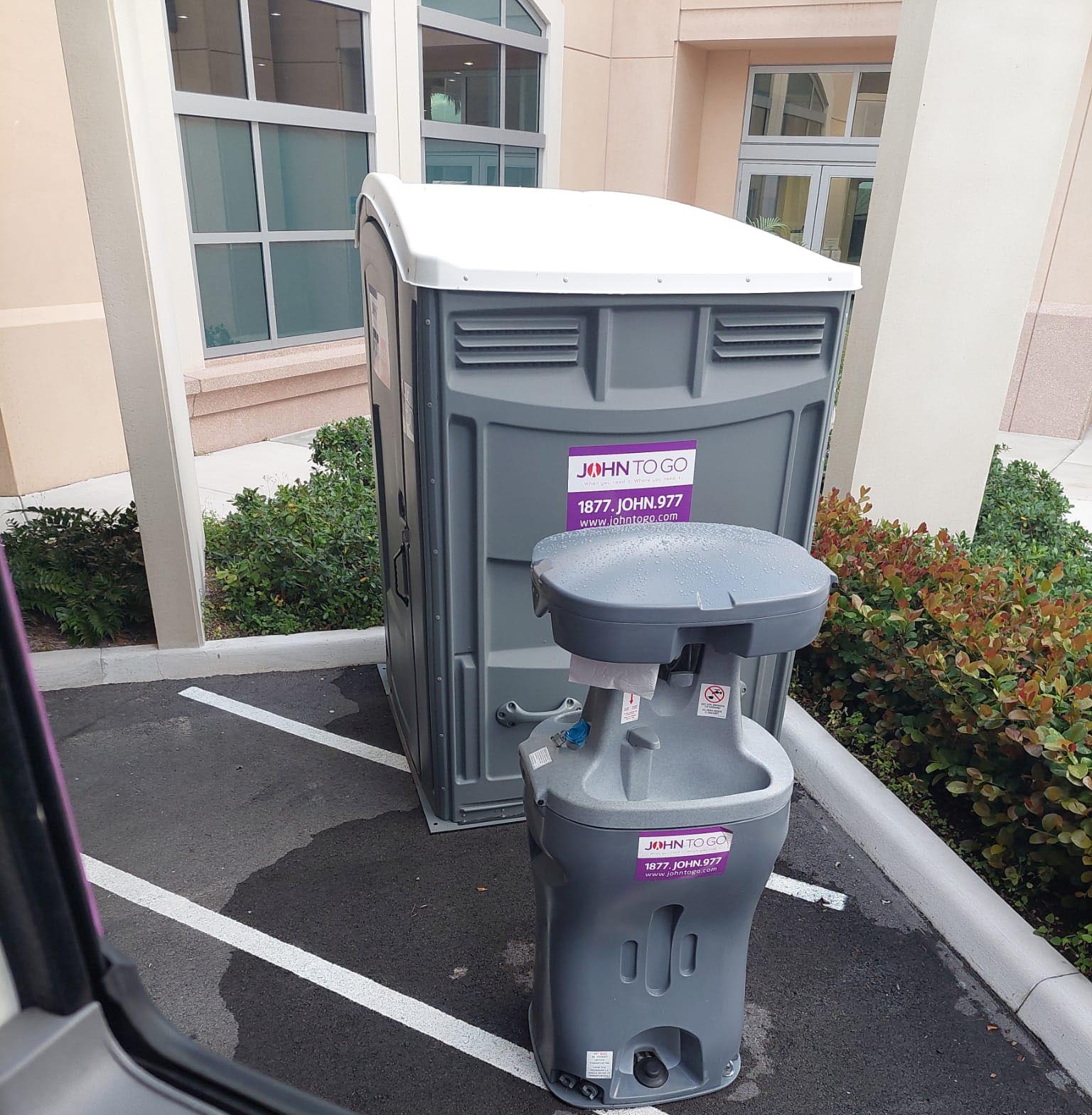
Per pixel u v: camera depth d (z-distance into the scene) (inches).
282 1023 101.1
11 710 26.0
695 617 69.7
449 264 95.5
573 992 84.8
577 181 471.8
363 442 254.7
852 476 195.3
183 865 126.0
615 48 467.8
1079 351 374.6
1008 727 112.7
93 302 276.5
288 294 341.4
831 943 113.7
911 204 172.7
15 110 241.1
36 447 267.0
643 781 78.3
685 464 114.8
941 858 118.3
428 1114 90.8
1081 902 108.6
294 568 186.1
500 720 125.5
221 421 318.3
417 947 112.2
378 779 145.6
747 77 499.5
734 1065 93.9
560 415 106.7
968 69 163.0
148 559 165.6
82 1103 28.5
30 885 27.5
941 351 185.0
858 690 152.2
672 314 106.3
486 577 114.8
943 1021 102.9
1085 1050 94.3
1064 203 361.1
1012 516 230.1
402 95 355.9
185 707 165.2
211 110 290.2
